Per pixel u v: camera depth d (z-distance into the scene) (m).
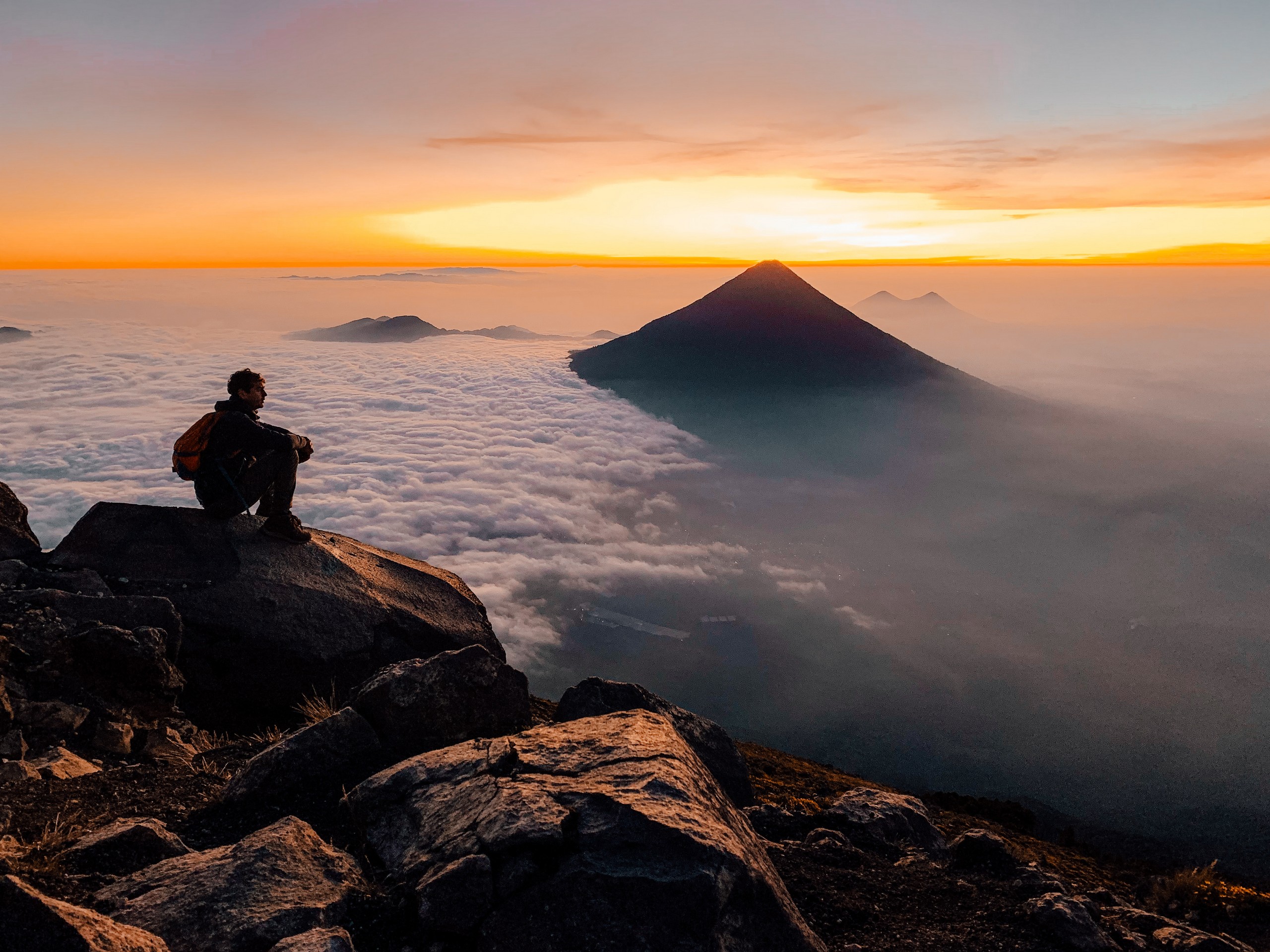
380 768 4.32
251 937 2.60
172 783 4.32
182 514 7.08
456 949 2.67
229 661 6.33
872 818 5.03
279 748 4.25
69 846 3.31
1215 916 4.80
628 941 2.60
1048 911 3.80
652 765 3.47
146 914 2.71
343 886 2.99
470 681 4.87
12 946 1.99
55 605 5.62
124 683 5.28
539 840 2.88
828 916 3.72
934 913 3.89
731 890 2.83
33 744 4.64
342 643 6.75
